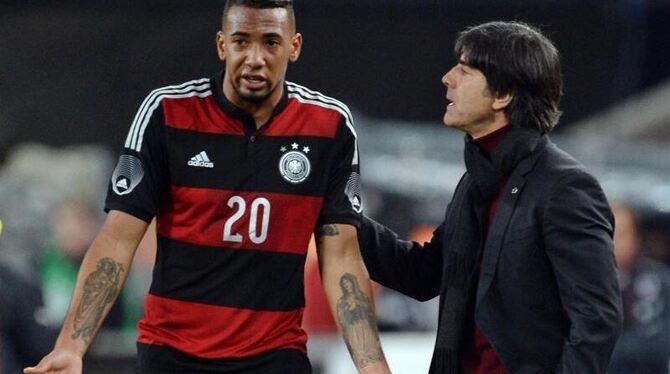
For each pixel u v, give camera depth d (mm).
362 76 40906
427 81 40844
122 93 40125
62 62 39938
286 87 17359
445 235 17516
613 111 41375
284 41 16656
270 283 17078
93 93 40094
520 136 16859
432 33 40750
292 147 17141
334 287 17359
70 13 39812
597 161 36062
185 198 16938
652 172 35656
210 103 17125
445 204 33344
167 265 17109
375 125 39094
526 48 16969
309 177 17156
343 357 26875
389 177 34000
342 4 40406
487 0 40250
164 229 17141
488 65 16938
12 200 30469
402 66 40844
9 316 24656
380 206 33125
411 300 29859
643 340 27781
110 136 40156
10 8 39656
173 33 40031
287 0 16781
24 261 25188
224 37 16828
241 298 17000
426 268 18391
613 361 27938
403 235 32781
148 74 40062
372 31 40781
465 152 17281
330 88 40875
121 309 28750
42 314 25016
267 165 17047
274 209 17016
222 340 16984
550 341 16625
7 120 39688
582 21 40781
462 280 17062
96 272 16797
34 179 34594
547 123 17047
